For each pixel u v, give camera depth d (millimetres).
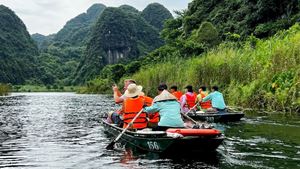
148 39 170000
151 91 26844
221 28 48438
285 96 14336
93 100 35031
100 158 6609
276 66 15875
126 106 8000
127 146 7820
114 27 151000
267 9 40875
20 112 18172
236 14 47250
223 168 5691
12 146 8031
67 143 8383
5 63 128750
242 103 16422
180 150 6621
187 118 8438
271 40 19375
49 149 7617
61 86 127312
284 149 7055
